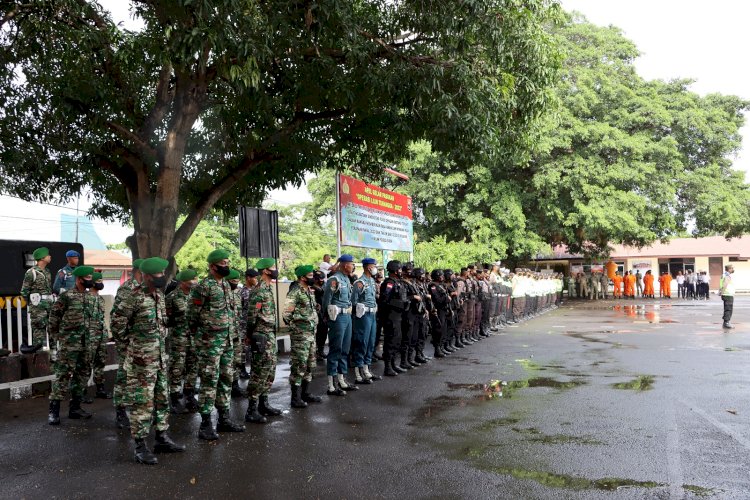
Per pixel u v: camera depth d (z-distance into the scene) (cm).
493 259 3089
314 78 1090
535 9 1111
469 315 1473
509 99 1120
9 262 960
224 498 471
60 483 514
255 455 584
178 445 606
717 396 808
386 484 493
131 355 580
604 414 716
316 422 714
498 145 1223
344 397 863
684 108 3547
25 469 553
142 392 575
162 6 887
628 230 3117
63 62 955
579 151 3216
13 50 957
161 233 1088
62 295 737
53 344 791
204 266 3025
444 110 1051
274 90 1174
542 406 767
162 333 602
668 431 635
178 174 1102
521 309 2162
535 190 3250
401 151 1362
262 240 1227
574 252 3809
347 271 915
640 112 3359
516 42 1073
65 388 730
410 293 1103
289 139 1234
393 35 1132
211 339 655
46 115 1019
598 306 3131
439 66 1054
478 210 3262
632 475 503
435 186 3077
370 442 620
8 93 995
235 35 856
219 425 681
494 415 724
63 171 1152
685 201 3522
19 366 910
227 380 675
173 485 504
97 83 968
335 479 509
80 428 707
